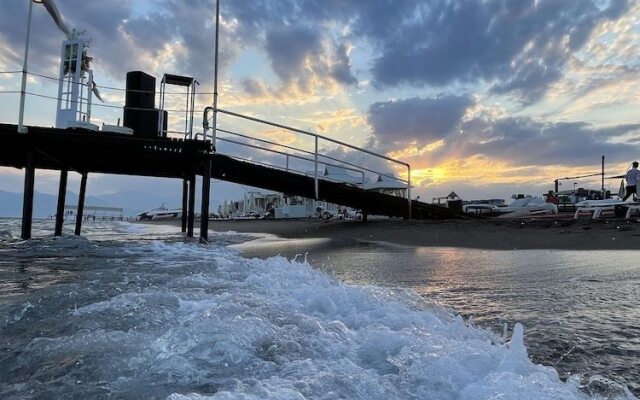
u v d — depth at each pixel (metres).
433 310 3.78
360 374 2.13
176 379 2.10
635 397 2.02
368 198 18.97
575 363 2.53
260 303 3.52
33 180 12.01
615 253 8.88
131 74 13.03
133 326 2.90
